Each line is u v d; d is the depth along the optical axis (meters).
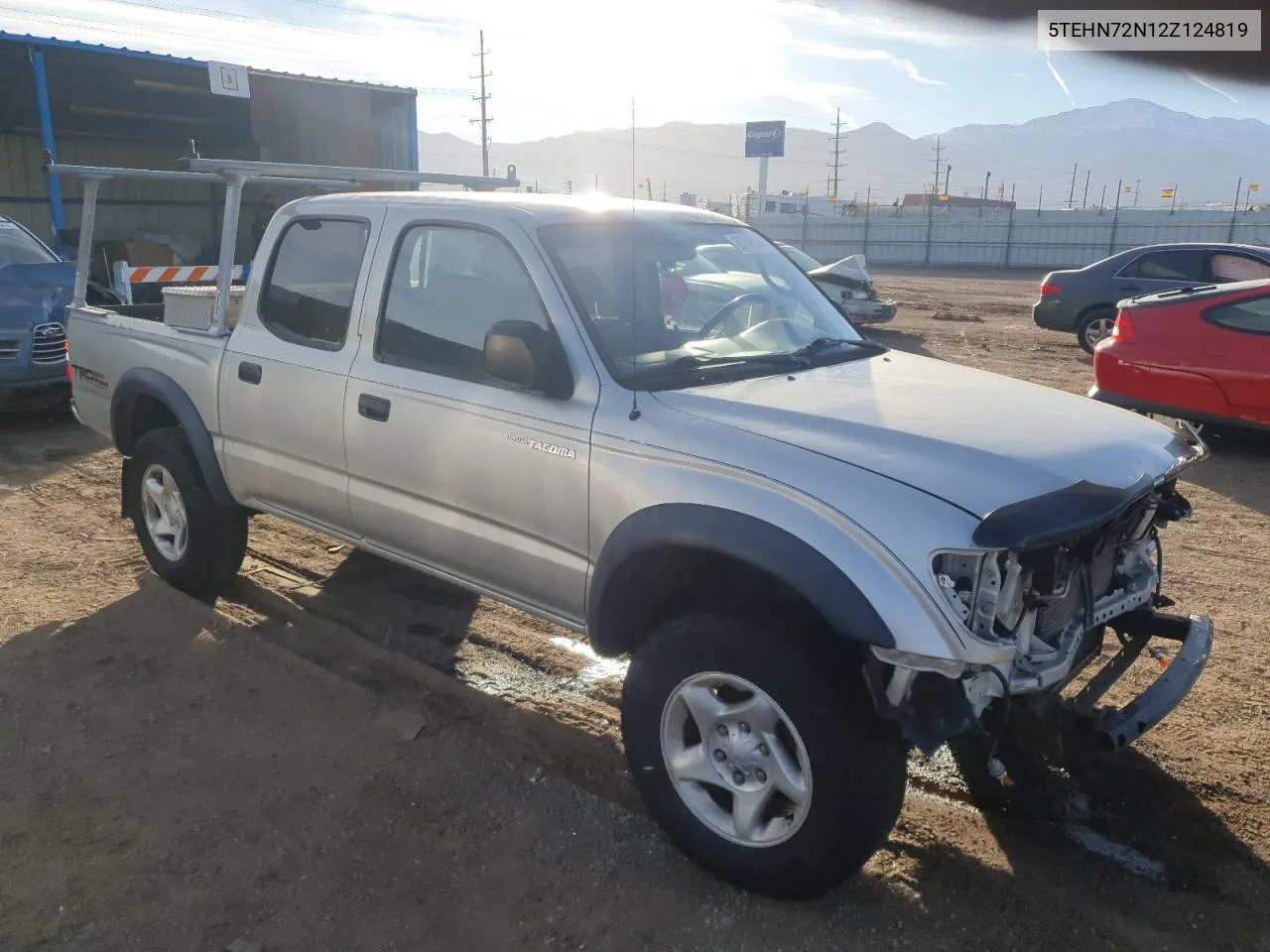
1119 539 3.12
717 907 2.81
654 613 3.15
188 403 4.58
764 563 2.57
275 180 4.70
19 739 3.62
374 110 16.91
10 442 8.05
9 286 8.42
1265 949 2.68
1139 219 45.28
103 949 2.62
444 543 3.63
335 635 4.53
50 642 4.38
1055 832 3.19
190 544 4.73
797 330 3.85
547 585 3.32
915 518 2.46
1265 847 3.11
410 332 3.70
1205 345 7.83
